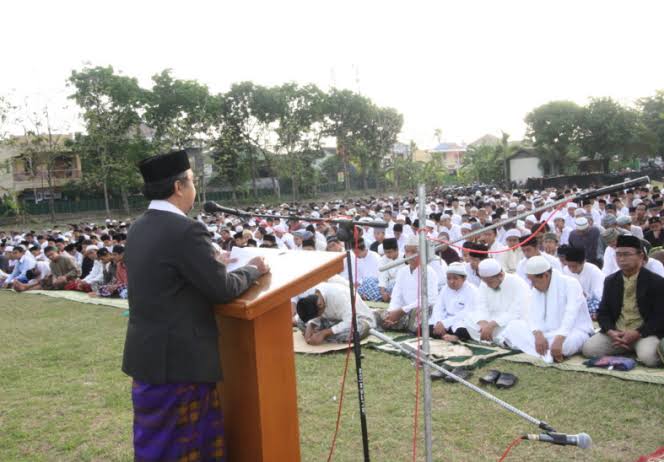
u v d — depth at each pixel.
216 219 19.17
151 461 2.23
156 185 2.35
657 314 4.81
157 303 2.22
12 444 4.01
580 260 6.40
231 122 38.31
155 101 33.84
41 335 7.44
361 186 53.03
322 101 40.88
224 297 2.21
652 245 9.32
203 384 2.29
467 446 3.61
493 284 5.94
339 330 6.06
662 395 4.18
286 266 2.62
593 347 5.14
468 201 19.75
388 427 3.97
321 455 3.61
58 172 34.94
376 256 8.82
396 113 46.84
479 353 5.52
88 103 31.84
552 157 44.06
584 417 3.92
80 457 3.77
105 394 4.93
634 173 39.12
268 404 2.38
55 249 12.29
